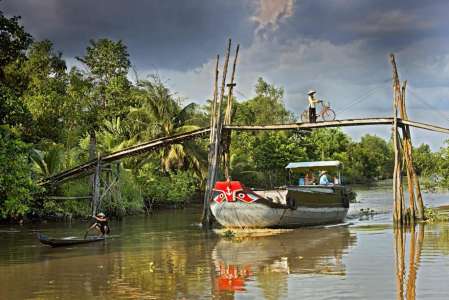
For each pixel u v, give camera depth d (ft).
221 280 46.73
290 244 67.92
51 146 116.16
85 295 42.34
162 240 73.92
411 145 86.17
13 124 89.51
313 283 44.62
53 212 101.50
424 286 42.68
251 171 175.22
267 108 248.11
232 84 93.40
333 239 71.67
